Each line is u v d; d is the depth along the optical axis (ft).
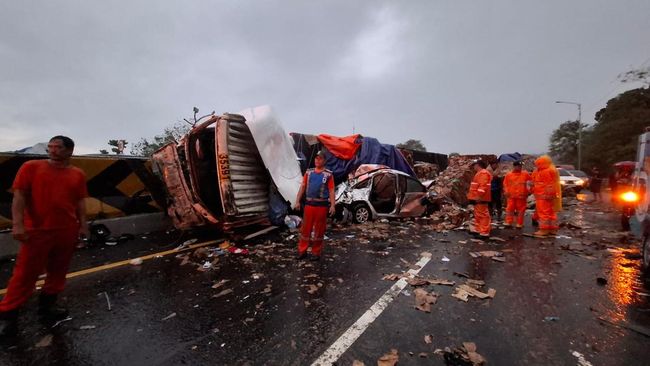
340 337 9.72
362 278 14.78
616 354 8.87
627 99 125.49
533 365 8.41
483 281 14.39
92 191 22.29
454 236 23.94
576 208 43.83
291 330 10.16
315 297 12.64
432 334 9.90
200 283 14.16
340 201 28.78
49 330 10.17
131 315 11.19
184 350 9.11
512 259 17.98
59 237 10.23
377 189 31.35
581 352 8.97
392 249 19.95
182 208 21.16
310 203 17.33
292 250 19.58
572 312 11.38
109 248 20.08
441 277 15.02
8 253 17.90
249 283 14.12
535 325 10.45
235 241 21.07
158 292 13.17
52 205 9.98
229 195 20.76
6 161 18.62
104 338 9.72
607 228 27.99
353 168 39.86
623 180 40.68
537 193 24.61
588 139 143.84
